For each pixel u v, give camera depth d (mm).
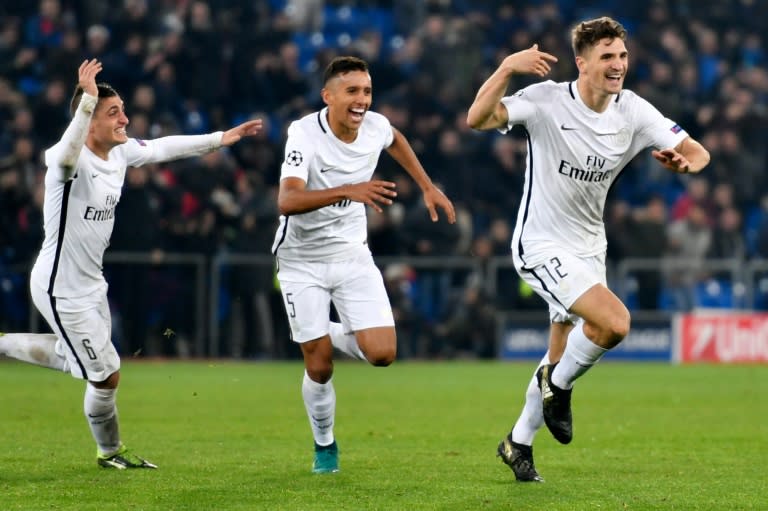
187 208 29750
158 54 32594
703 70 40406
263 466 12977
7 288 28188
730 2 41969
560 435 11648
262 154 31562
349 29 40438
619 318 11141
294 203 11727
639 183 37844
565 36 36938
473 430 16641
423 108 33500
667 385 24750
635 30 41875
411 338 31484
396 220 31250
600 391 23234
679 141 11852
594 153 11820
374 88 35219
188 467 12852
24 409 18781
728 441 15562
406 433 16281
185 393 21891
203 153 13336
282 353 30281
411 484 11711
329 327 13125
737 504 10680
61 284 12461
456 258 31672
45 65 32188
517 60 11188
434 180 32969
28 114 30219
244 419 17797
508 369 29109
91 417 12648
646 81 38625
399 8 40375
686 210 36156
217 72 33375
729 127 36812
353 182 12844
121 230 28453
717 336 32844
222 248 29812
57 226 12352
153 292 28953
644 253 32812
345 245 12891
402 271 31266
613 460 13742
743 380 26234
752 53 41656
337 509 10266
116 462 12820
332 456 12656
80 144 11688
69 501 10633
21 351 12875
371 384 24688
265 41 34250
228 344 29906
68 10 34375
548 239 11992
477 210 33406
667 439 15766
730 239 34719
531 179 12039
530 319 32250
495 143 34969
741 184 36562
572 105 11789
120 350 28797
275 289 30062
